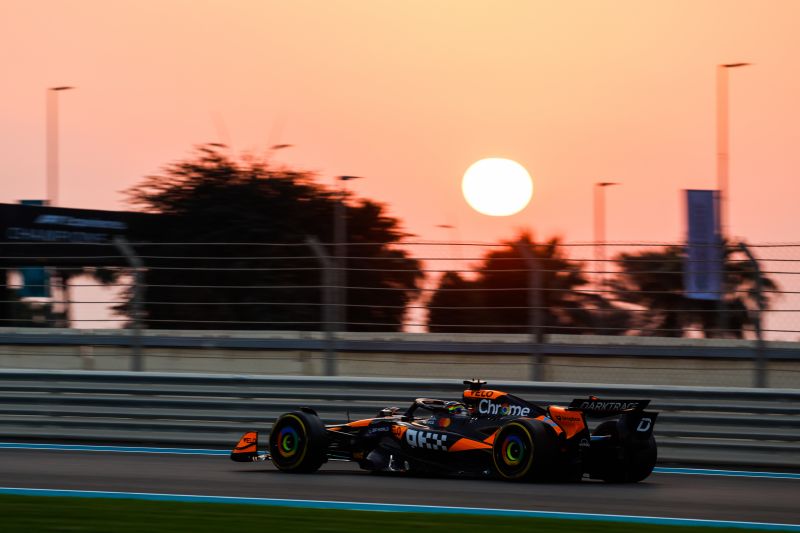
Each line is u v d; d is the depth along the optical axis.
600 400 36.06
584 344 54.16
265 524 25.11
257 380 49.03
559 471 35.50
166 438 48.28
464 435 37.31
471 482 35.66
